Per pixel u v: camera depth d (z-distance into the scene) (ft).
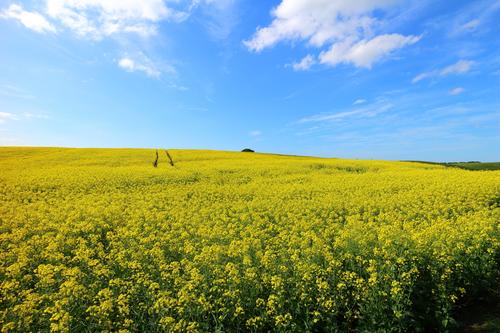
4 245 40.14
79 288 24.13
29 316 21.86
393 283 24.00
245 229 44.78
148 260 33.32
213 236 40.34
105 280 29.19
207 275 28.40
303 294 23.66
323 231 43.45
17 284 26.78
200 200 67.51
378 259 29.55
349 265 30.55
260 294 25.90
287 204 60.13
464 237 33.88
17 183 82.84
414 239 32.76
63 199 72.08
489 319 26.84
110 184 86.63
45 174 98.68
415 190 69.26
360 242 33.32
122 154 166.50
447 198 59.67
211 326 22.79
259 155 185.57
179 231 43.29
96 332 21.40
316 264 28.71
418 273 27.17
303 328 22.99
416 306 26.04
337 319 25.39
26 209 59.06
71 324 21.97
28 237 43.91
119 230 44.39
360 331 23.81
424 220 47.06
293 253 33.47
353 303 25.57
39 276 29.01
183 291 23.58
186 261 30.50
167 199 71.05
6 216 51.96
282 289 24.44
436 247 31.17
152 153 174.40
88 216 52.70
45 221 48.88
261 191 75.36
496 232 36.22
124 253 33.86
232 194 73.36
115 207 57.82
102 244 40.42
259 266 29.76
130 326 22.07
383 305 23.89
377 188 73.10
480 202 55.62
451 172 101.60
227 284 26.30
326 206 56.39
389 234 35.22
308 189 76.38
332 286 26.43
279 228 44.65
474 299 29.89
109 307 21.91
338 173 112.06
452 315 27.40
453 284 27.63
